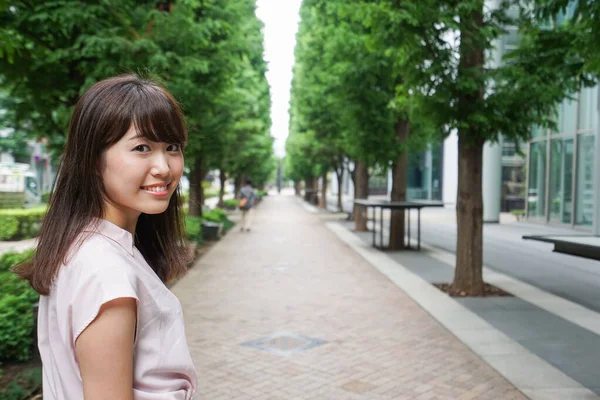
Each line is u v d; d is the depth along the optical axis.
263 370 5.10
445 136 8.98
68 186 1.15
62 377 1.06
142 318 1.08
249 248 15.20
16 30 6.20
